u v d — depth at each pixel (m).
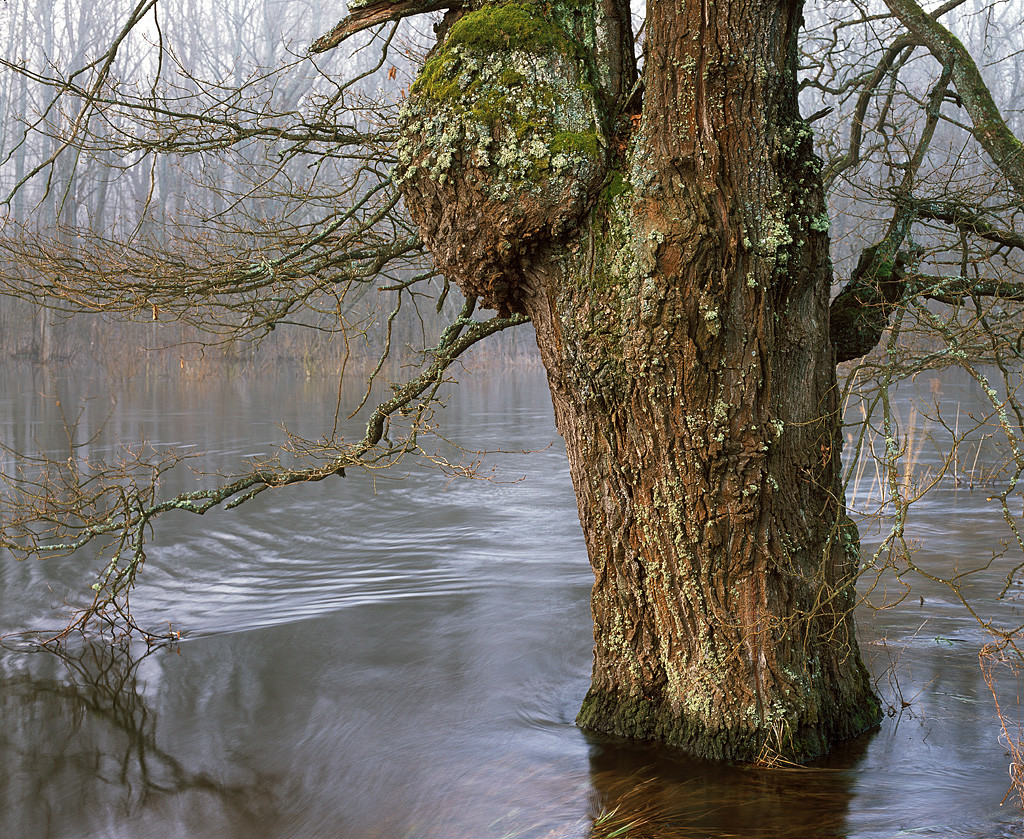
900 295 5.07
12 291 5.89
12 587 8.61
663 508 4.13
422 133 4.02
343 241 6.18
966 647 6.20
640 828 3.86
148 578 8.85
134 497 6.72
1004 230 5.61
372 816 4.28
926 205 5.43
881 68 6.41
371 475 14.48
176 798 4.57
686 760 4.25
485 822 4.11
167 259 6.39
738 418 3.98
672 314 3.89
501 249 4.02
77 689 6.10
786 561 4.16
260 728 5.39
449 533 10.62
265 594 8.28
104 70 5.55
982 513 10.69
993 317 5.16
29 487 12.06
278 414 21.27
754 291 3.94
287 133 6.07
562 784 4.33
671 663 4.32
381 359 5.99
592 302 4.03
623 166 4.04
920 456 14.11
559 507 12.10
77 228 6.65
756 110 3.88
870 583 7.94
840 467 4.46
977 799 3.99
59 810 4.48
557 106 3.91
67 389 27.83
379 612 7.65
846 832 3.71
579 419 4.29
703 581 4.13
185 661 6.59
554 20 4.10
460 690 5.82
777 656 4.18
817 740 4.27
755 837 3.73
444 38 4.40
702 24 3.81
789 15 4.03
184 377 30.38
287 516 11.55
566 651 6.53
